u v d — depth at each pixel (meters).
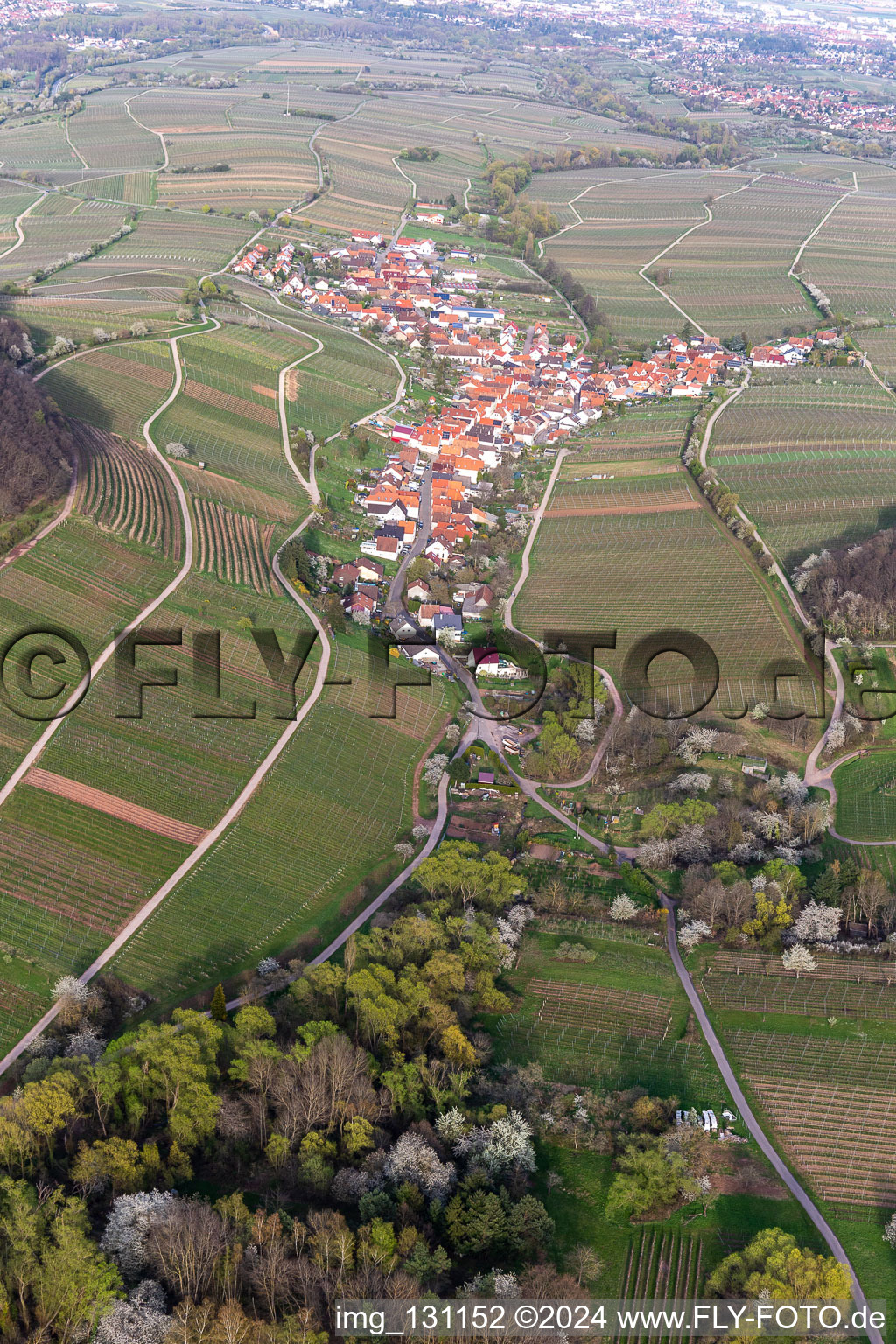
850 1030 146.62
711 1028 147.62
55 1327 103.19
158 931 158.25
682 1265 114.62
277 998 145.75
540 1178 124.62
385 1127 127.50
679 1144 126.31
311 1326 103.12
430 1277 110.19
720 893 164.50
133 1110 124.25
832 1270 109.25
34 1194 112.38
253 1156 122.44
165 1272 106.44
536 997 151.88
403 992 141.50
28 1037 139.88
